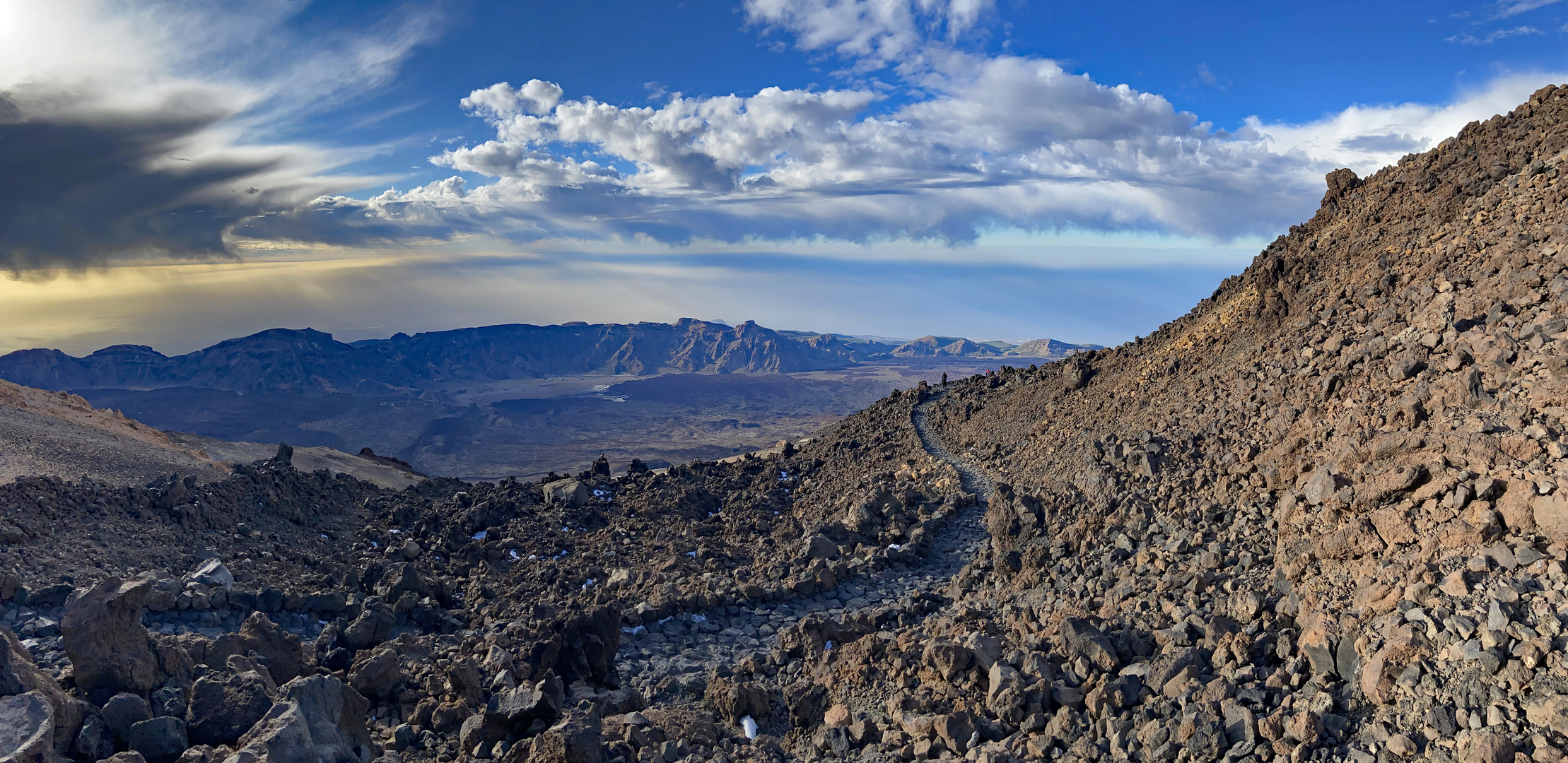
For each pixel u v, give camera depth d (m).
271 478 53.31
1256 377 40.34
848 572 41.69
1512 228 34.56
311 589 37.44
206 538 41.50
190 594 30.50
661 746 20.95
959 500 51.66
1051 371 78.88
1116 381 61.19
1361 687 15.51
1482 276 32.00
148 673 19.09
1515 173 41.75
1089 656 21.12
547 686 22.62
